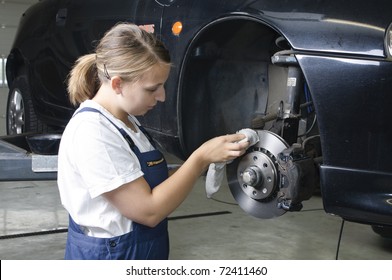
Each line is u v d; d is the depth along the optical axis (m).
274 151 1.70
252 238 2.98
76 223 1.36
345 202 1.69
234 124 2.38
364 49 1.64
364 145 1.66
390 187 1.63
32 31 3.49
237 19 1.97
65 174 1.34
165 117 2.29
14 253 2.71
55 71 3.23
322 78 1.70
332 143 1.71
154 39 1.30
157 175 1.39
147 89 1.29
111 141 1.29
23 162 2.38
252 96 2.40
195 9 2.14
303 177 1.67
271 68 2.39
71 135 1.31
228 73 2.32
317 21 1.73
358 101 1.65
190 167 1.36
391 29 1.61
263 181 1.72
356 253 2.75
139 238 1.35
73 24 3.01
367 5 1.67
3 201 3.81
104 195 1.29
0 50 7.58
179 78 2.20
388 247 2.86
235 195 1.85
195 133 2.29
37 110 3.55
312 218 3.42
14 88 4.02
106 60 1.28
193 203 3.78
